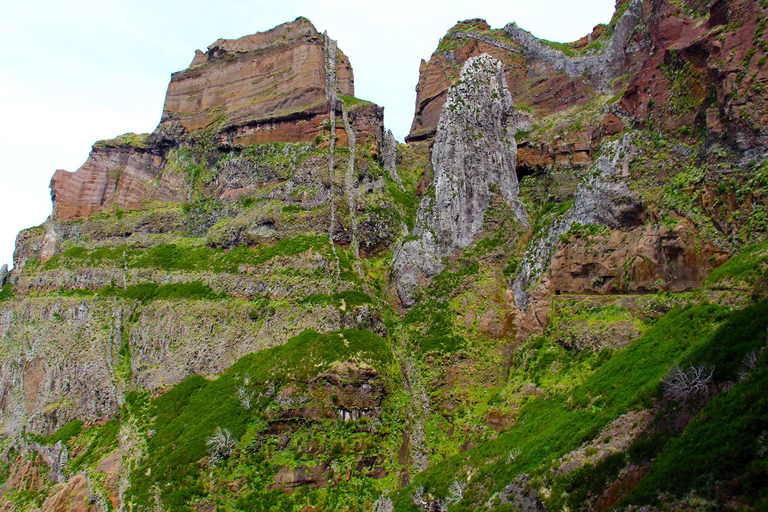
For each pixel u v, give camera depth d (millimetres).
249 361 70500
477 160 82438
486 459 48969
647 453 34156
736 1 54906
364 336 68062
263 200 93125
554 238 67875
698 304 42719
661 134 60594
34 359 96750
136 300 91250
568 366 54375
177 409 70250
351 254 82188
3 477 88812
